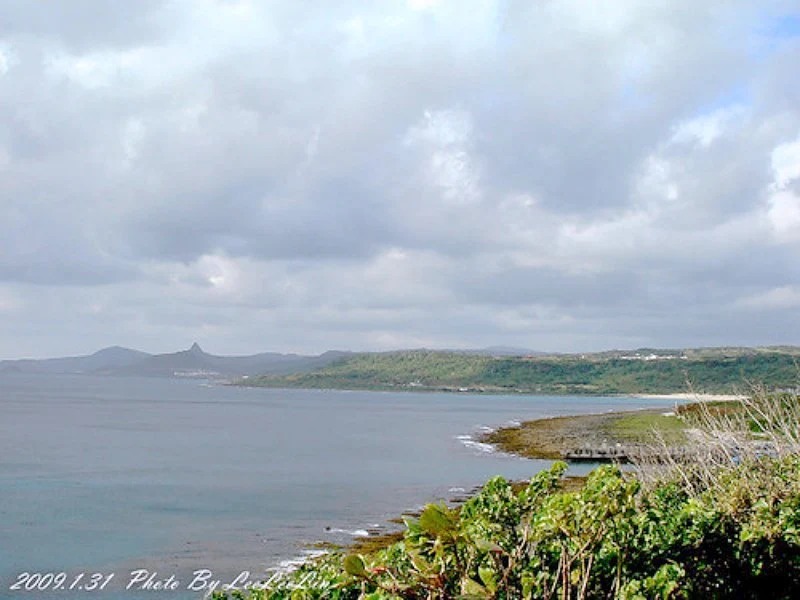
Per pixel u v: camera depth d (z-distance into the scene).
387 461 57.16
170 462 56.09
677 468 9.77
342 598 4.92
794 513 6.37
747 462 7.91
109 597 21.09
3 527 31.22
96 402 165.12
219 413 131.12
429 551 4.18
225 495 40.31
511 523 4.57
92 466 53.09
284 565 24.64
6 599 21.03
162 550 27.00
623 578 4.82
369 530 30.50
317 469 52.16
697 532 5.67
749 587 6.01
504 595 4.09
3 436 75.69
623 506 4.30
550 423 94.25
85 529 30.94
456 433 86.44
